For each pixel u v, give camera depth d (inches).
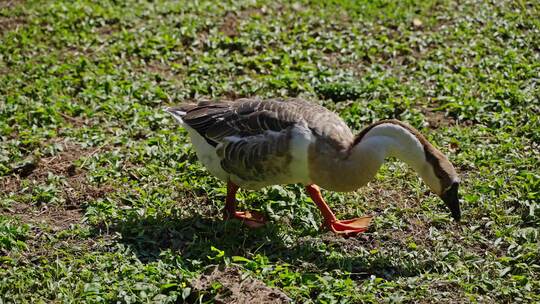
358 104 431.2
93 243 315.9
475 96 443.5
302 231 324.2
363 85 455.2
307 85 454.3
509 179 357.1
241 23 544.4
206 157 334.3
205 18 553.6
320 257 304.5
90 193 356.5
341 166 303.3
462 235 320.2
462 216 333.1
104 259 299.4
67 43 516.4
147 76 473.7
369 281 286.4
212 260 298.0
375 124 305.0
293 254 306.5
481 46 507.2
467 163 372.8
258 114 317.1
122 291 275.3
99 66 484.7
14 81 465.1
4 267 300.8
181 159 386.9
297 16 558.3
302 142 303.6
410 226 329.1
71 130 413.1
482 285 283.1
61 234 320.8
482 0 580.1
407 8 572.7
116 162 379.2
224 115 327.6
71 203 350.6
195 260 295.7
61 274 292.2
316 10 573.6
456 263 297.9
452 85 450.3
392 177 366.9
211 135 326.6
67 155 392.2
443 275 289.6
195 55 504.1
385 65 491.8
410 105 436.1
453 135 401.7
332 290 277.6
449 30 533.0
